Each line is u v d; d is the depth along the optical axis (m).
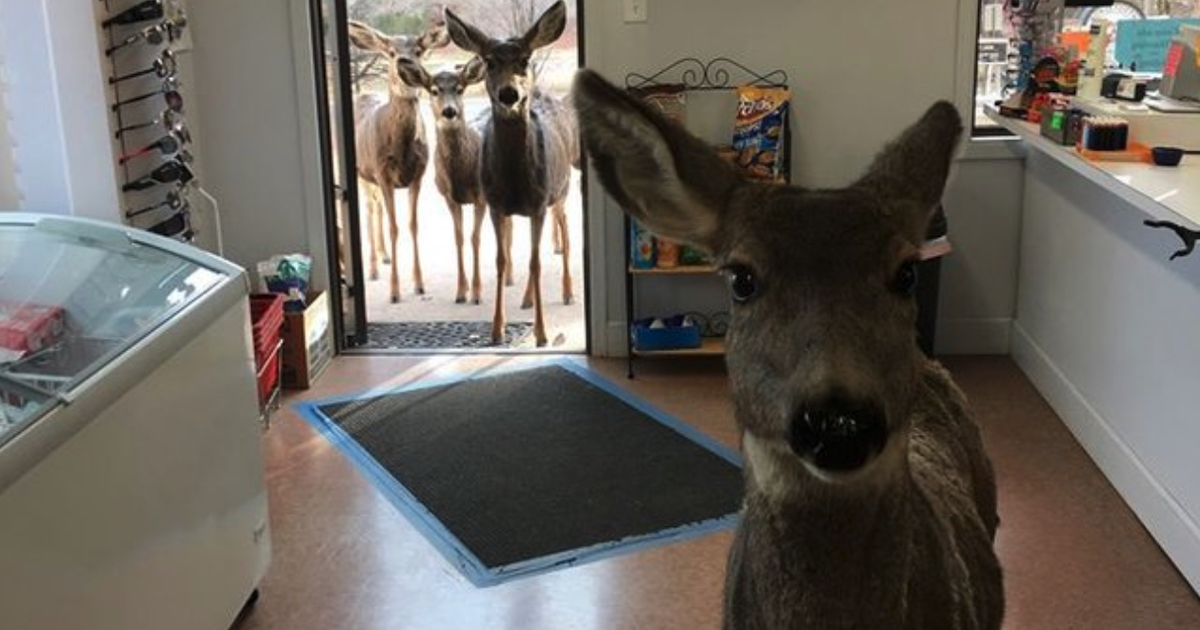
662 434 3.37
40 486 1.72
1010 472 3.12
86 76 3.27
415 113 4.33
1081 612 2.49
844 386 1.05
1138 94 3.15
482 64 4.20
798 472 1.15
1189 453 2.58
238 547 2.43
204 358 2.26
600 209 3.87
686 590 2.59
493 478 3.12
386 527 2.89
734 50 3.76
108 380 1.90
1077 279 3.33
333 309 4.02
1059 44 3.47
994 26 3.79
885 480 1.15
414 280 4.60
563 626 2.48
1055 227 3.53
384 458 3.25
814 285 1.14
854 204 1.18
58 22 3.23
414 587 2.63
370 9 4.27
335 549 2.79
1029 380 3.75
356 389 3.74
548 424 3.45
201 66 3.88
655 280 3.93
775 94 3.64
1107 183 2.64
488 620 2.50
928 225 1.36
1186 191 2.46
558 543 2.79
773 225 1.17
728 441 3.32
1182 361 2.62
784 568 1.19
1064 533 2.81
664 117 1.27
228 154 3.94
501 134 3.88
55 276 2.21
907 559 1.20
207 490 2.28
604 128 1.27
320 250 3.98
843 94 3.78
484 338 4.17
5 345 1.97
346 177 4.00
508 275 4.67
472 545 2.79
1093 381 3.20
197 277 2.36
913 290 1.20
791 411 1.08
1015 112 3.49
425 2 4.27
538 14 4.29
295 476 3.15
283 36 3.85
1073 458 3.20
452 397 3.66
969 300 3.96
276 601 2.59
